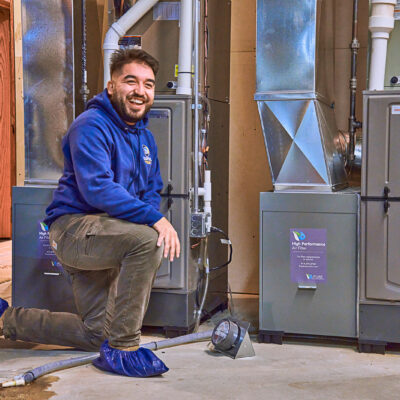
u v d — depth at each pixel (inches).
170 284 119.0
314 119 111.0
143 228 91.3
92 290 104.2
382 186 107.4
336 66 137.0
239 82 149.6
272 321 115.1
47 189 120.9
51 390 86.4
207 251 131.0
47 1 122.7
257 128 149.4
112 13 127.6
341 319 112.1
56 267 121.4
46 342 106.8
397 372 98.4
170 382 90.5
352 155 129.3
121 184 98.3
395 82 115.5
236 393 86.2
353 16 127.9
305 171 113.3
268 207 114.1
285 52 111.3
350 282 111.3
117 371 93.0
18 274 123.5
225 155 145.3
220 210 141.9
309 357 106.7
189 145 117.5
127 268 91.1
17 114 164.2
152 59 99.3
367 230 108.7
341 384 91.4
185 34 120.0
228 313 139.2
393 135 106.4
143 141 103.7
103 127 95.2
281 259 114.2
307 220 112.5
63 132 124.3
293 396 85.6
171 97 117.4
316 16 109.6
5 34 229.6
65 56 123.1
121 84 97.2
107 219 93.4
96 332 104.4
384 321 108.9
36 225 121.9
